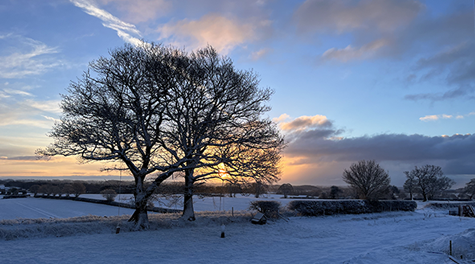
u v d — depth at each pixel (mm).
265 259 14688
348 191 64938
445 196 98875
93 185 96812
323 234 23141
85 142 19250
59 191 85000
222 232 19797
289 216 31094
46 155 20172
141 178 21656
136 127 20984
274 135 23859
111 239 17422
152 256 14430
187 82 22141
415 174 86562
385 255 14797
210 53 23250
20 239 16625
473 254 14180
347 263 13156
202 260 14141
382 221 32188
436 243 16609
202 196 25078
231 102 23219
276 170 24156
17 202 70375
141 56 21438
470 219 35250
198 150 23547
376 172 42562
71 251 14438
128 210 46094
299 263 13797
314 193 85188
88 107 20031
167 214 27109
